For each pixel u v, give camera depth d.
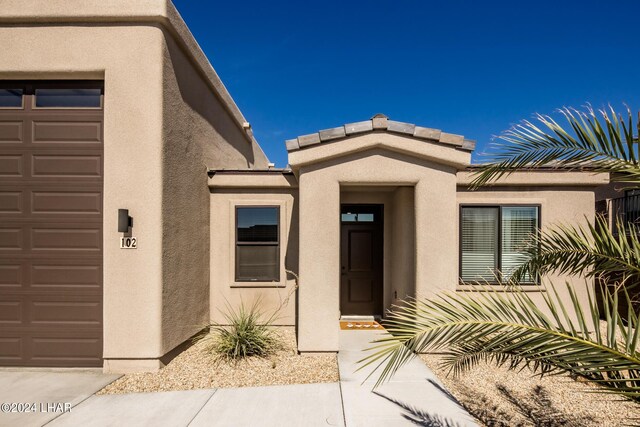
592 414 3.81
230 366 5.27
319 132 5.72
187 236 6.27
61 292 5.34
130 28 5.32
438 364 5.32
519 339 2.43
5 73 5.32
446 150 5.80
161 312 5.25
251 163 12.74
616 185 11.32
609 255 3.05
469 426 3.58
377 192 7.99
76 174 5.43
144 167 5.27
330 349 5.73
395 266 7.59
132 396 4.32
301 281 5.81
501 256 6.98
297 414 3.84
